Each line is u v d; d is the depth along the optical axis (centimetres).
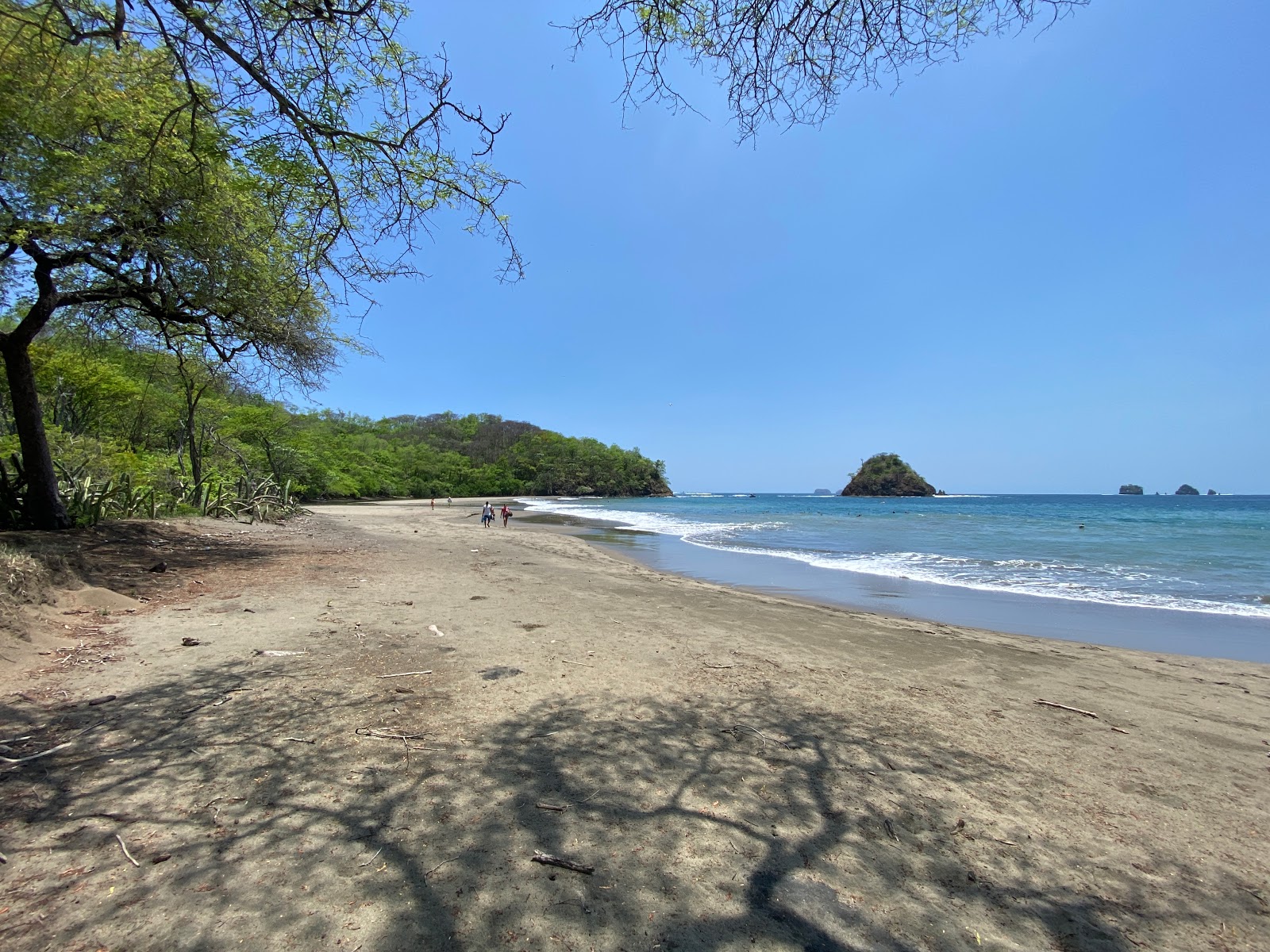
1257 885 224
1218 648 677
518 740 326
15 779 261
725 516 3838
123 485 1214
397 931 182
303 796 259
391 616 627
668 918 194
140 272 905
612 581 1001
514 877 211
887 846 240
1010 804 279
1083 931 196
